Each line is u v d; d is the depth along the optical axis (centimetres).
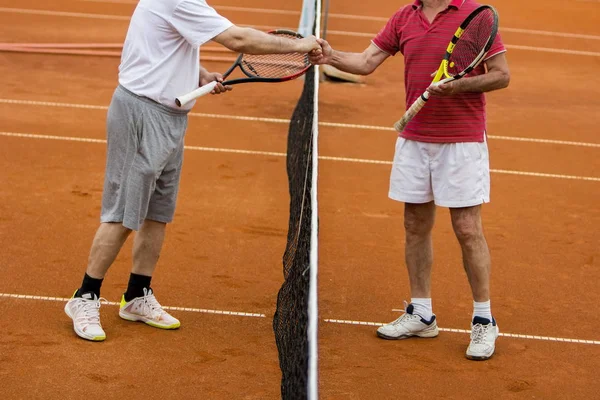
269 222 921
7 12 2308
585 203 1074
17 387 548
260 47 602
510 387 594
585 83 1880
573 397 587
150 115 597
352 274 791
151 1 591
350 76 1703
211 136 1266
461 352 645
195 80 616
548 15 2819
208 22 587
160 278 748
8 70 1612
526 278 806
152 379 570
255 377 581
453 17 611
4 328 630
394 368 612
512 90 1745
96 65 1712
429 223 651
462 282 783
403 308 722
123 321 660
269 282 756
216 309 692
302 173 856
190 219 911
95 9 2456
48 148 1157
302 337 444
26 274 736
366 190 1068
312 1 1650
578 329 700
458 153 615
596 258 876
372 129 1372
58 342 614
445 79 592
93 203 952
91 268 625
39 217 890
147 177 601
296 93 1588
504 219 989
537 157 1277
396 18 646
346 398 565
